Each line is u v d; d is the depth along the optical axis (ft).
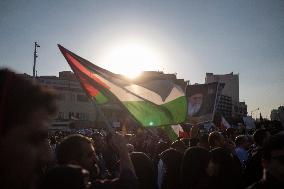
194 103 43.98
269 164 8.16
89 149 9.61
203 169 13.51
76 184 5.76
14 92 3.42
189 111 43.93
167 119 15.78
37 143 3.62
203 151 13.79
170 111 15.88
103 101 14.88
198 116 43.21
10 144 3.33
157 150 27.20
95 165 10.52
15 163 3.34
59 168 6.07
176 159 17.34
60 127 160.86
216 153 13.02
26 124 3.44
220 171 12.93
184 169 13.83
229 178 12.94
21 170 3.39
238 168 14.89
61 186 5.70
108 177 19.54
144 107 15.40
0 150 3.29
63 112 170.09
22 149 3.40
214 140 20.16
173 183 17.07
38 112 3.59
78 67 15.15
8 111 3.34
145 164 14.80
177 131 25.29
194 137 25.30
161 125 15.62
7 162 3.30
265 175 8.31
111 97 15.01
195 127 25.67
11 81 3.48
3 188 3.30
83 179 5.93
